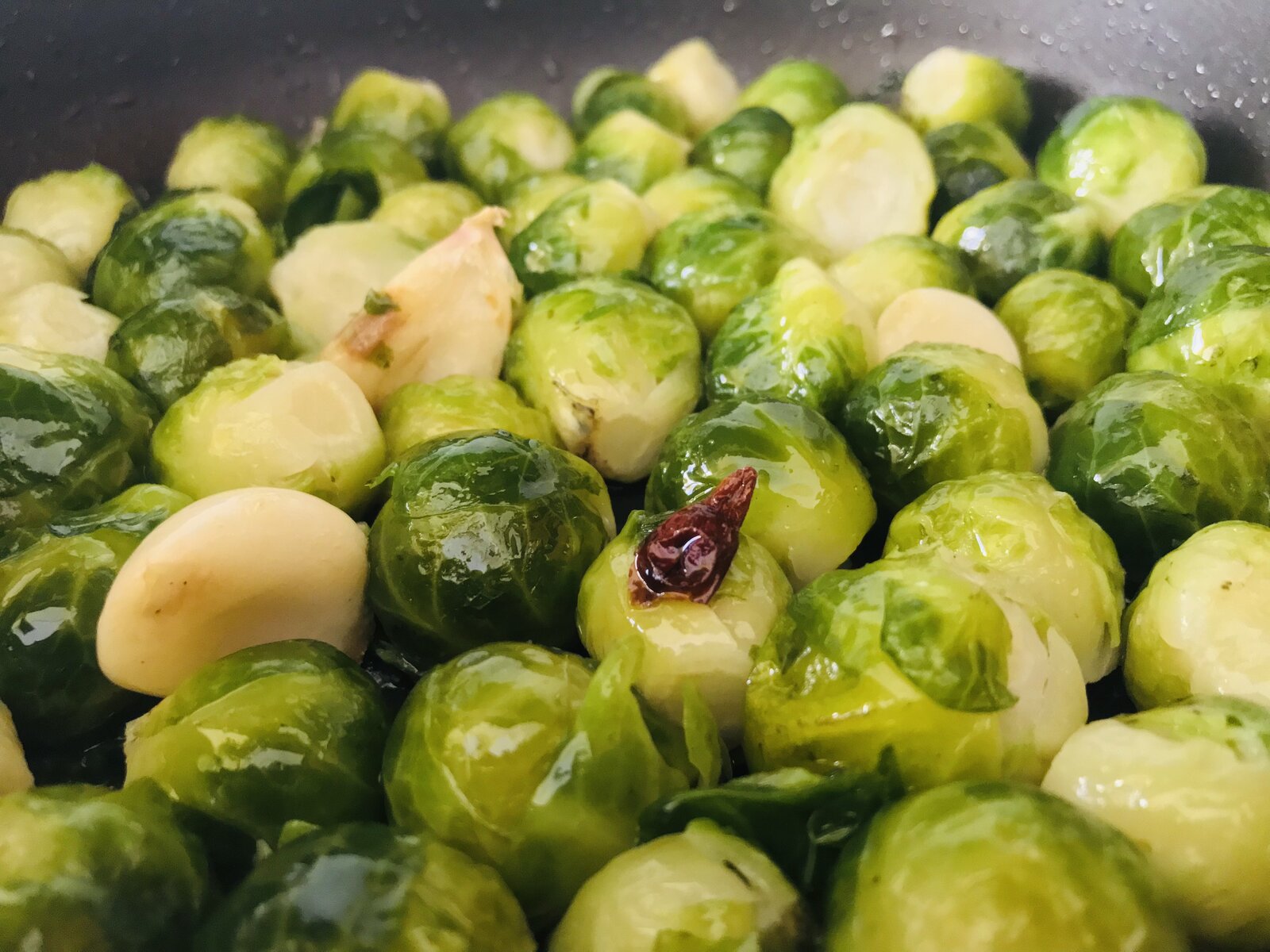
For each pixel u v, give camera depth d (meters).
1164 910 0.07
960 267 0.16
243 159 0.21
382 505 0.13
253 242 0.17
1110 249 0.17
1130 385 0.13
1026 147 0.22
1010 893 0.07
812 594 0.10
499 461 0.11
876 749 0.09
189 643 0.11
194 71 0.22
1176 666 0.10
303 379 0.13
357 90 0.23
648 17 0.25
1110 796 0.08
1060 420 0.14
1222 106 0.19
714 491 0.11
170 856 0.08
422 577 0.11
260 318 0.15
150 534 0.11
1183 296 0.14
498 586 0.11
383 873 0.08
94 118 0.20
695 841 0.08
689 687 0.10
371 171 0.20
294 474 0.12
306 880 0.08
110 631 0.10
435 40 0.24
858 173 0.19
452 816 0.09
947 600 0.09
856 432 0.13
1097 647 0.11
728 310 0.16
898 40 0.23
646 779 0.09
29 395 0.12
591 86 0.24
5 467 0.12
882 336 0.15
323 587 0.11
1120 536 0.12
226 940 0.08
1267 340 0.13
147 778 0.09
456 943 0.08
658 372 0.14
